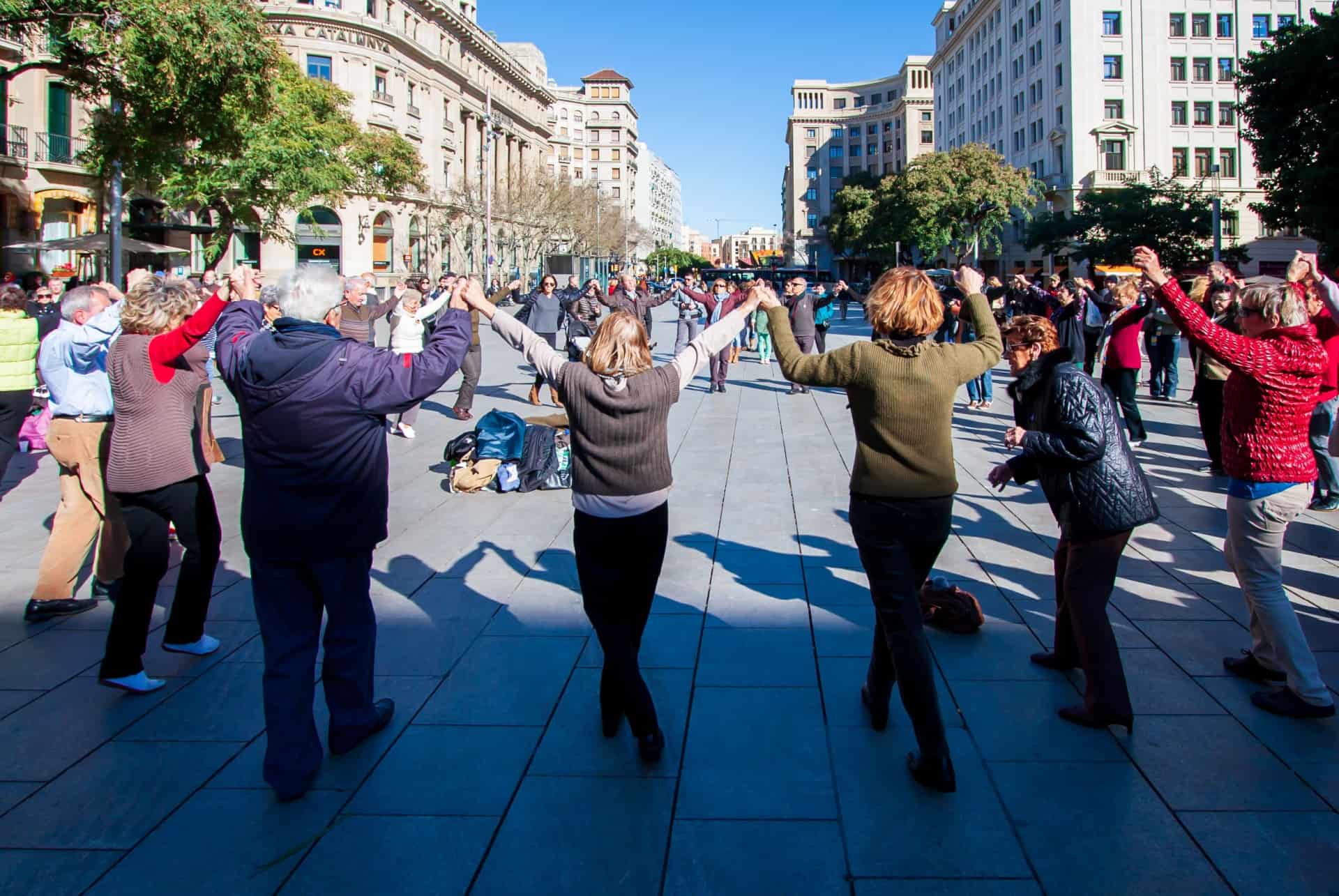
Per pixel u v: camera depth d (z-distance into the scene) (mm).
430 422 12102
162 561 4180
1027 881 2791
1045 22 57844
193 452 4254
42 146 29797
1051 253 49312
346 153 33750
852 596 5324
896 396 3287
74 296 4996
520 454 8273
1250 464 3797
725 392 15438
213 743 3717
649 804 3229
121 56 14789
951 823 3092
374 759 3568
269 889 2803
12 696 4152
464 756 3582
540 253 72125
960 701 3980
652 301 13836
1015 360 3867
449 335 3430
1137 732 3688
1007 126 65188
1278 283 4215
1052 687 4117
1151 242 41938
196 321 3688
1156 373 13797
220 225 28250
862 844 2979
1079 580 3693
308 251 51625
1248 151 54312
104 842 3047
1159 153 54375
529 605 5254
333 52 50688
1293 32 28094
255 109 17391
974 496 7773
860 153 124750
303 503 3311
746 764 3494
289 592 3379
